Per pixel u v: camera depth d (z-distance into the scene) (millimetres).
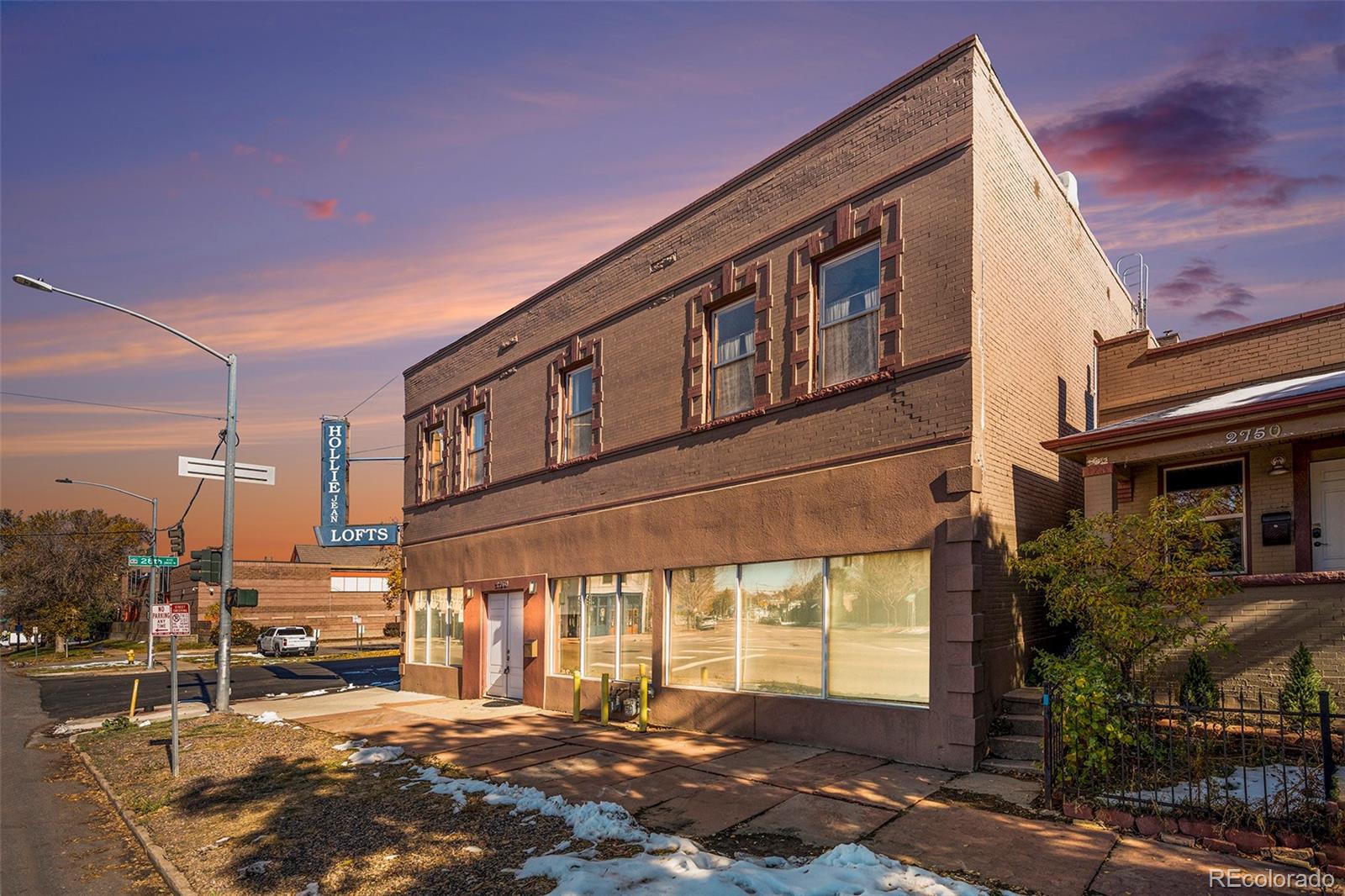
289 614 63344
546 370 18547
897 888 6121
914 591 10805
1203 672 9828
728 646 13250
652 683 14391
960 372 10570
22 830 9773
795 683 12148
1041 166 13562
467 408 21562
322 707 18594
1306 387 10383
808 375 12508
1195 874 6352
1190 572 9125
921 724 10359
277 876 7289
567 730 13844
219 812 9609
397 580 41750
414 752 12234
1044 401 12922
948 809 8219
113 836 9391
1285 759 8266
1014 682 11023
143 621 72500
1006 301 11703
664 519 14586
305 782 10742
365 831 8352
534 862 7023
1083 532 9961
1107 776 8094
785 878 6352
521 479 18875
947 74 11250
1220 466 11578
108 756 13984
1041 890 6152
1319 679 9125
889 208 11680
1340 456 10289
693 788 9422
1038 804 8234
